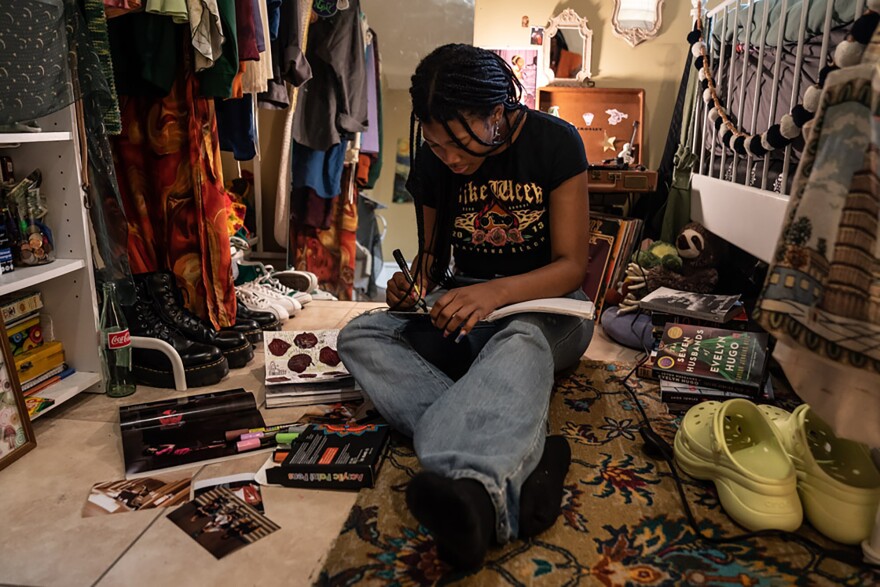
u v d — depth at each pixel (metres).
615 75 2.85
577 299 1.54
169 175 1.91
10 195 1.53
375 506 1.19
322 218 3.10
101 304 1.73
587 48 2.82
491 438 1.07
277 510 1.21
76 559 1.07
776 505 1.10
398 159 3.29
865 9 1.35
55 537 1.13
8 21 1.39
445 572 1.02
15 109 1.43
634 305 2.16
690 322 1.86
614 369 1.86
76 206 1.60
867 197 0.91
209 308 2.00
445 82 1.25
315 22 2.73
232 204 2.89
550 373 1.26
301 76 2.37
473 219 1.56
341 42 2.73
